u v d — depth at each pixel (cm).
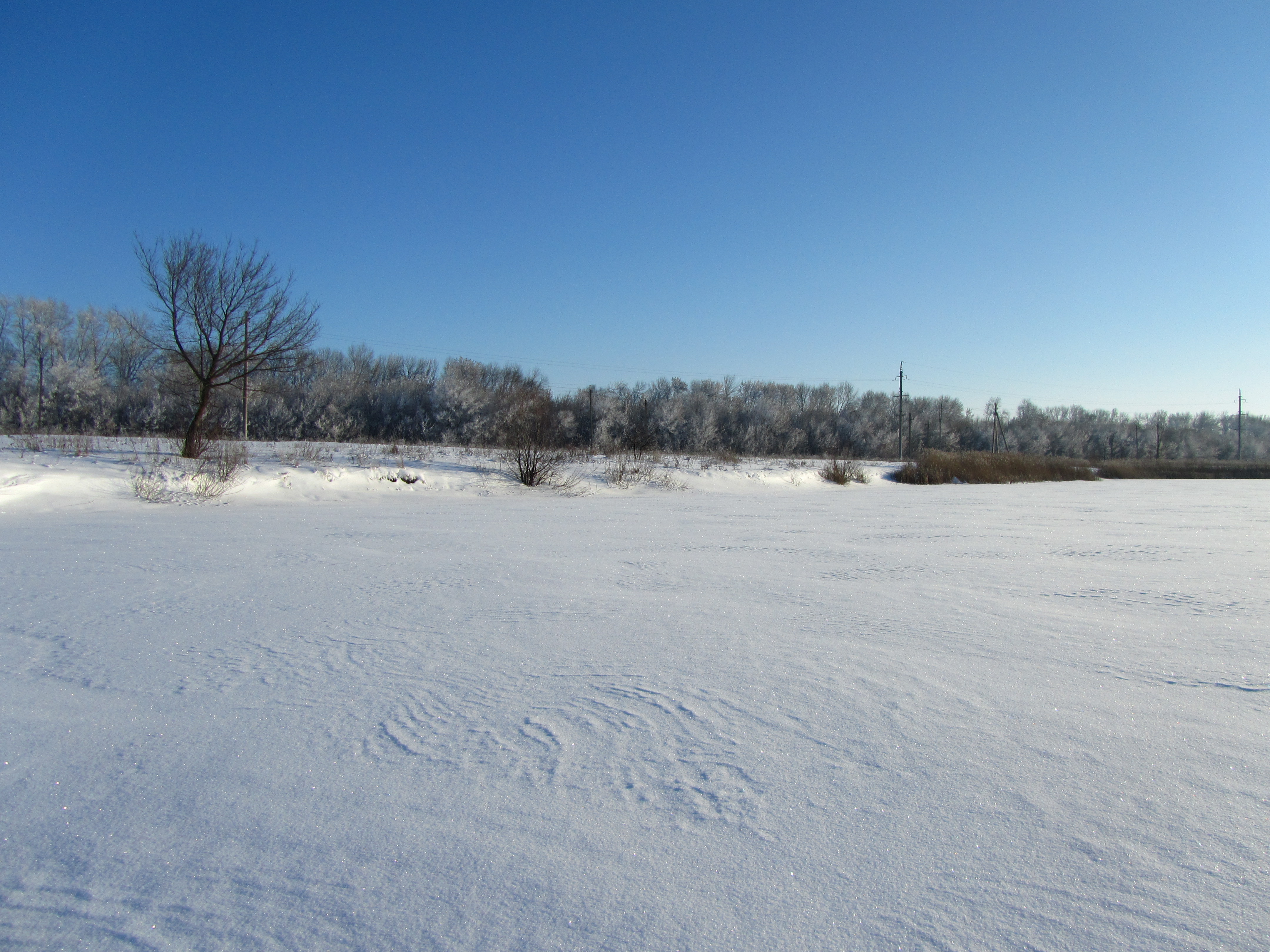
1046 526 1249
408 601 576
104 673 383
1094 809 242
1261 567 782
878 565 784
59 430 3341
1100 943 177
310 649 433
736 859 213
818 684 370
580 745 294
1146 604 581
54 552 806
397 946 176
